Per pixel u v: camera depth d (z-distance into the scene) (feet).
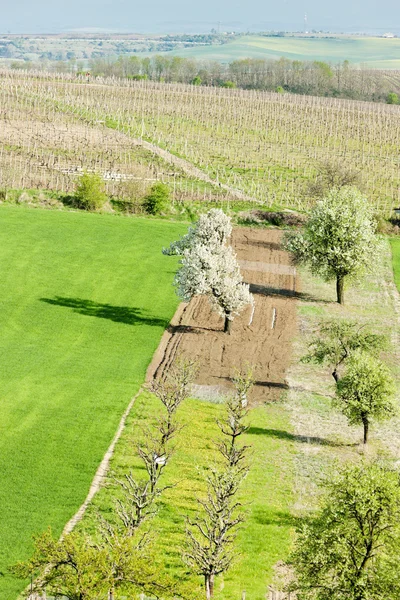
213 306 267.59
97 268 318.24
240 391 201.77
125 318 277.44
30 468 183.01
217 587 147.43
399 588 127.13
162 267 325.21
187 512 169.68
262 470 189.67
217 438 202.59
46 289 295.69
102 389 225.15
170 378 233.35
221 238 273.95
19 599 138.00
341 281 302.45
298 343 268.21
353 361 207.92
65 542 122.21
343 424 216.54
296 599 144.46
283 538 163.94
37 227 355.97
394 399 204.13
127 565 120.37
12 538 156.35
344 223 296.30
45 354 246.47
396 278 338.13
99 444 195.42
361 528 134.00
